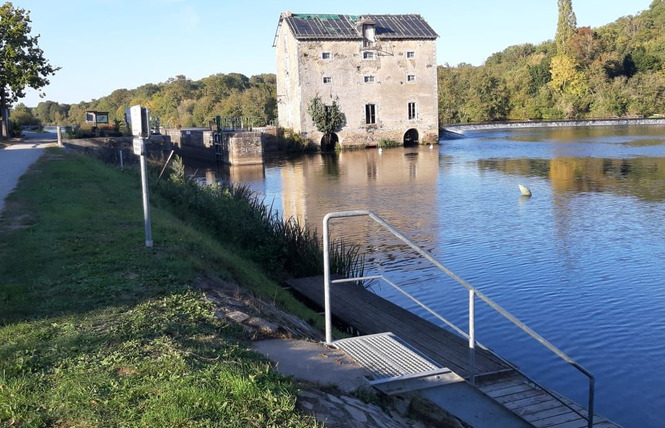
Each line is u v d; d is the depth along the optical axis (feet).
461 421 20.31
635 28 437.58
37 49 157.69
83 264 29.58
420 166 163.53
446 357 30.63
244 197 68.23
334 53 227.61
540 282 53.52
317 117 227.61
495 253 65.10
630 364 36.04
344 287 44.62
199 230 50.21
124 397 15.02
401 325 35.37
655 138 223.30
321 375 18.38
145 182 33.86
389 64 234.17
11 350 18.47
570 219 82.74
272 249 49.83
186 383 15.55
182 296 24.81
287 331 23.06
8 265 29.25
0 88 156.35
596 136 244.22
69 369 16.88
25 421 13.99
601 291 50.37
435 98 240.53
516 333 41.45
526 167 149.07
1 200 50.42
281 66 253.85
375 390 18.40
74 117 503.61
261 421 14.07
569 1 357.61
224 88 396.78
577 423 27.04
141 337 19.47
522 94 369.50
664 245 65.62
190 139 252.21
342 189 126.82
